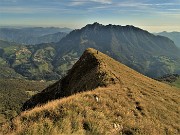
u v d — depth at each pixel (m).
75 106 17.11
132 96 26.91
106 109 19.17
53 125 14.07
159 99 35.09
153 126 21.30
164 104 33.06
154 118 23.95
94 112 17.41
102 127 16.25
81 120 15.62
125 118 19.59
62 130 14.00
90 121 15.85
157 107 28.16
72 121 15.09
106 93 24.20
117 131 17.17
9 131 13.35
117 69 53.34
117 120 18.50
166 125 23.66
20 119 14.46
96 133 15.28
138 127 18.86
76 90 49.22
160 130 21.44
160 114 26.27
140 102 26.20
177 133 23.20
